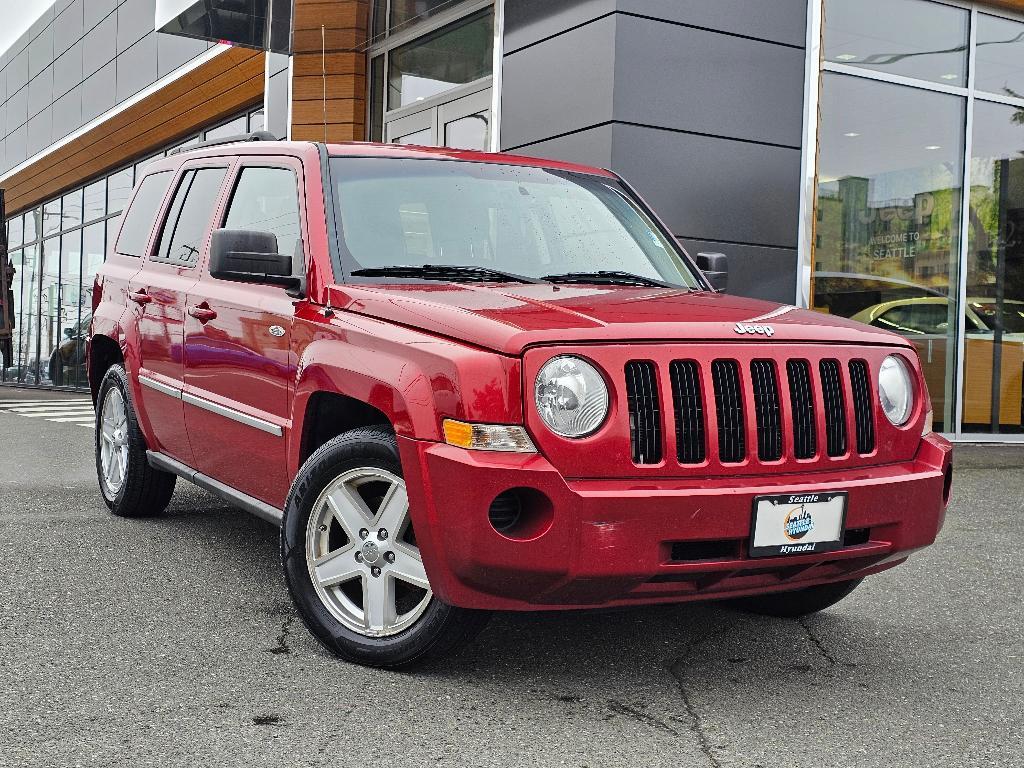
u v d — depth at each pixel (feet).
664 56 27.78
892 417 11.85
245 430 13.75
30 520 18.74
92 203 76.95
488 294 11.81
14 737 9.29
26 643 11.96
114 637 12.25
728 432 10.63
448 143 37.19
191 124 58.75
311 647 12.03
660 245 15.48
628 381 10.32
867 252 32.12
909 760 9.32
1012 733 10.02
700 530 10.14
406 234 13.39
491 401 9.99
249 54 46.65
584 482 10.03
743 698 10.82
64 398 60.34
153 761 8.84
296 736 9.48
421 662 11.16
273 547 16.84
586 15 27.99
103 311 18.89
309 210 13.28
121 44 65.57
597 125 27.61
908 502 11.41
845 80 31.68
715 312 11.48
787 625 13.57
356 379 11.19
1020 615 14.23
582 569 9.85
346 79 41.19
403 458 10.48
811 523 10.66
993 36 34.47
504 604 10.25
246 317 13.78
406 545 11.09
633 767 9.00
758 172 29.14
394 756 9.10
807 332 11.33
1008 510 22.04
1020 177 35.40
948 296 34.09
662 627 13.30
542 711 10.27
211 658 11.57
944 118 33.73
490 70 34.73
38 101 83.97
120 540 17.16
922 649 12.66
